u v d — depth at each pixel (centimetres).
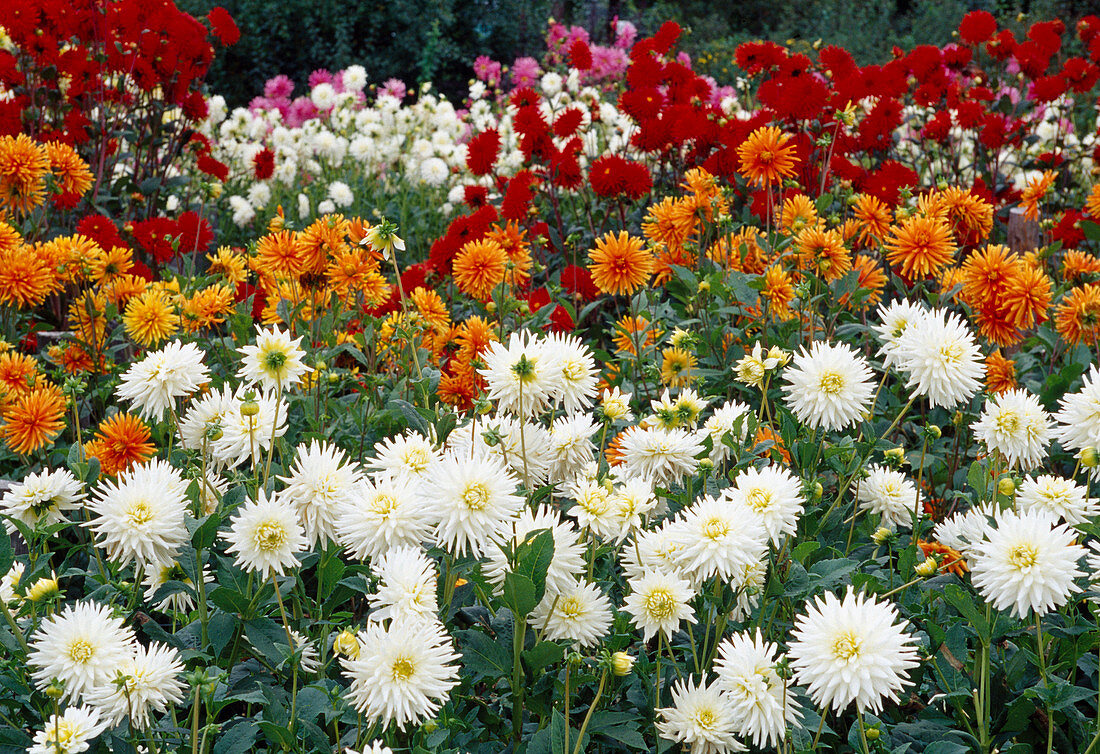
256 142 874
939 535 254
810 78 524
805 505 246
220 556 221
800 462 249
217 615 214
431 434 253
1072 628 216
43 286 386
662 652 242
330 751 201
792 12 1770
